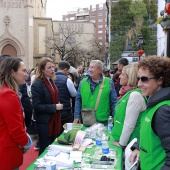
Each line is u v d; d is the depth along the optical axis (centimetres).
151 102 207
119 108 380
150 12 2584
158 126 195
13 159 285
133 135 345
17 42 3697
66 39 4591
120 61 704
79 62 4675
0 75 291
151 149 208
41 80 470
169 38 613
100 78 509
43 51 4131
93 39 5509
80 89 526
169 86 212
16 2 3688
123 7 2627
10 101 275
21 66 301
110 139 412
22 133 281
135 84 372
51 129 475
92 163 310
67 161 308
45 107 461
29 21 3722
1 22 3678
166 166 188
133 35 2600
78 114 532
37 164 305
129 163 290
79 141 379
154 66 210
